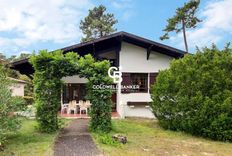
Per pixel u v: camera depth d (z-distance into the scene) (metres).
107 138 10.05
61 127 13.00
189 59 13.30
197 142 10.97
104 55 18.84
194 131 12.34
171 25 30.16
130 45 18.31
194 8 29.31
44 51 11.99
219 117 11.56
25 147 9.02
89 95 12.33
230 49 13.31
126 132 12.27
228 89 12.10
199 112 11.98
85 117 16.12
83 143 9.73
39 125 11.95
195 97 12.11
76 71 12.30
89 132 11.89
